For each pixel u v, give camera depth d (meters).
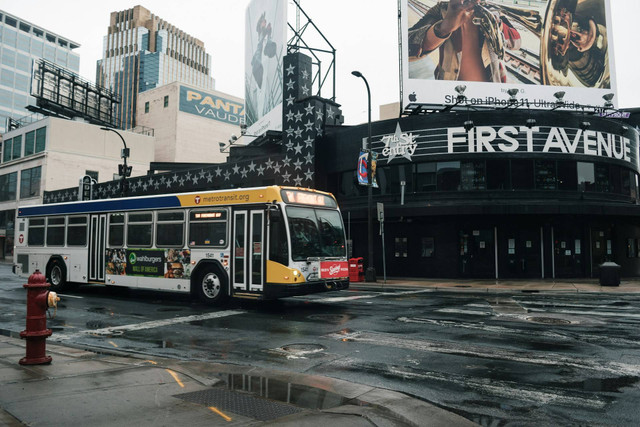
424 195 24.34
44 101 53.50
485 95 25.91
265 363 6.96
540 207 22.16
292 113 29.20
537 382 5.97
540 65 26.48
